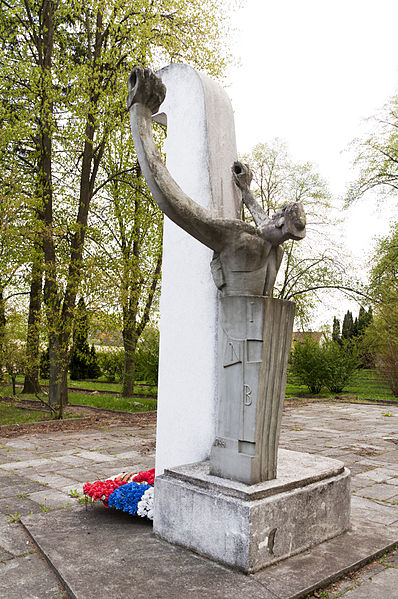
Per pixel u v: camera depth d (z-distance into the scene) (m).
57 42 12.41
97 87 10.60
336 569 2.77
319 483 3.19
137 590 2.50
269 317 2.94
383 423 10.03
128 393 14.36
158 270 12.72
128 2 10.77
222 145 3.92
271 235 3.03
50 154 11.30
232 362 3.04
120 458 6.27
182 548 3.07
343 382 16.97
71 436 8.11
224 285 3.17
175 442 3.79
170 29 11.33
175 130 4.09
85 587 2.54
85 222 11.40
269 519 2.79
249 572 2.68
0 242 9.63
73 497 4.43
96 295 10.20
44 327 9.86
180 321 3.86
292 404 13.92
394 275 17.22
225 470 3.06
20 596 2.57
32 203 9.38
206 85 3.94
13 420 9.75
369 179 16.97
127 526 3.54
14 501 4.31
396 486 4.97
